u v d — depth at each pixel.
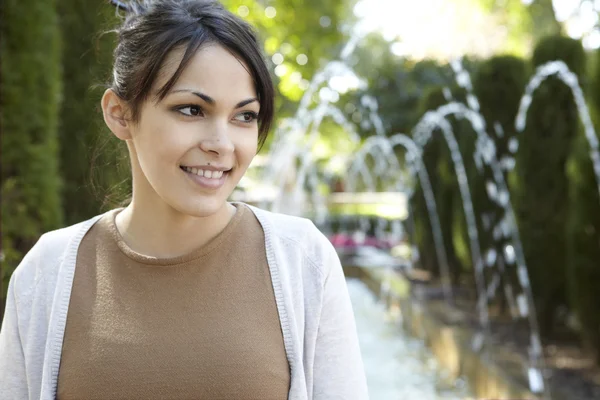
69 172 4.36
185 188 1.07
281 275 1.14
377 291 8.96
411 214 10.66
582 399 3.61
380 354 5.69
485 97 6.97
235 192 4.75
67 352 1.09
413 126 10.38
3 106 3.28
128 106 1.09
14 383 1.16
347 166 17.83
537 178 5.54
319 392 1.16
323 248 1.20
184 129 1.05
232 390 1.05
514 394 3.69
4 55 3.29
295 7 12.20
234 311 1.09
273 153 12.43
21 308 1.16
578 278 4.49
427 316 6.24
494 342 5.09
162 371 1.05
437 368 5.17
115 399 1.04
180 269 1.10
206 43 1.04
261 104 1.11
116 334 1.07
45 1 3.45
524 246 5.52
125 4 1.27
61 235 1.18
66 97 4.36
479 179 6.90
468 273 7.57
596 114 4.57
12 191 3.19
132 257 1.11
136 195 1.15
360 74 15.84
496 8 15.11
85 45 4.43
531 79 5.73
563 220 5.38
